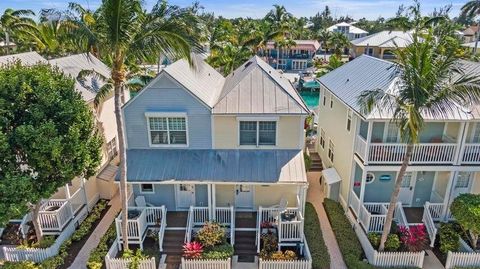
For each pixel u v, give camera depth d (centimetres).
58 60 2369
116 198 2161
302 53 7319
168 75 1709
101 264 1562
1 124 1330
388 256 1550
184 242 1683
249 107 1766
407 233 1625
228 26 6950
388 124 1828
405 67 1333
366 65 2198
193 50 1324
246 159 1792
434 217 1853
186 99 1756
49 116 1429
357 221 1816
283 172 1716
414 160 1723
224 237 1656
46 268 1530
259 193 1869
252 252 1659
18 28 3747
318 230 1808
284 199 1822
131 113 1789
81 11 1256
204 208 1759
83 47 1263
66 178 1505
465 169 1722
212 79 2277
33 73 1470
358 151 1814
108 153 2412
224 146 1845
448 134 1844
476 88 1280
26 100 1410
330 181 2100
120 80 1332
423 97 1295
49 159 1389
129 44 1264
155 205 1905
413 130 1272
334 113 2272
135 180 1681
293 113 1742
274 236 1670
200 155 1819
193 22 1297
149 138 1839
